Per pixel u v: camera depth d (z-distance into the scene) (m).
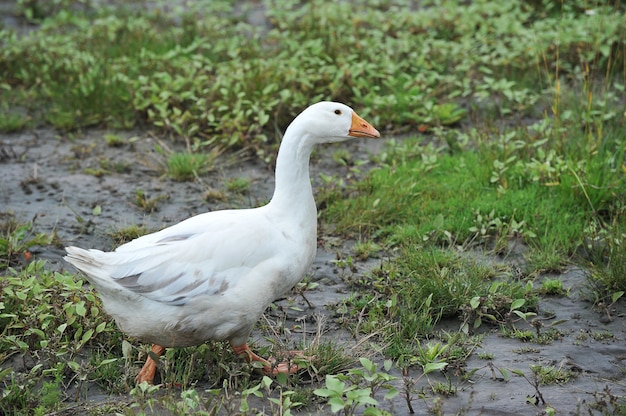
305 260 7.91
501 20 18.33
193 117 14.65
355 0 21.44
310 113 7.99
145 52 17.16
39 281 8.99
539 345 8.68
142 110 15.47
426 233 10.95
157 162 13.85
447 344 8.19
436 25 18.86
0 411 7.28
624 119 13.20
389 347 8.52
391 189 12.12
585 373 8.09
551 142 12.95
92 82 16.11
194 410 7.04
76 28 20.41
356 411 7.38
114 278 7.38
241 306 7.49
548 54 16.67
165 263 7.43
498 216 11.31
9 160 14.05
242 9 21.92
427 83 15.65
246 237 7.57
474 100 15.80
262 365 7.80
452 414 7.36
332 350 8.26
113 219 11.93
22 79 17.39
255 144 14.03
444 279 9.45
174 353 8.08
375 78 16.12
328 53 17.00
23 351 8.13
